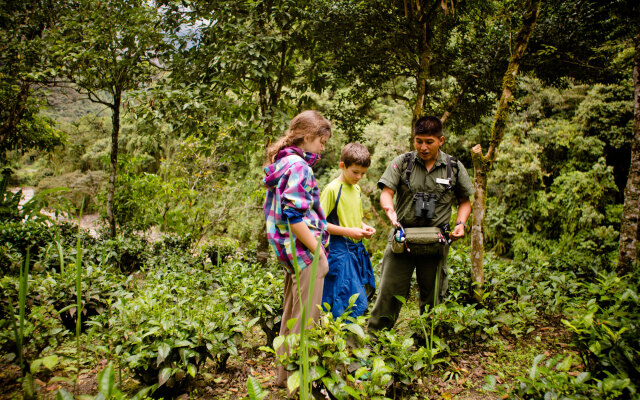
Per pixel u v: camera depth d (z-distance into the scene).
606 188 11.34
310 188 1.81
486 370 2.46
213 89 5.46
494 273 3.58
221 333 2.26
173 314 2.44
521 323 3.14
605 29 4.89
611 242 10.47
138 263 6.44
